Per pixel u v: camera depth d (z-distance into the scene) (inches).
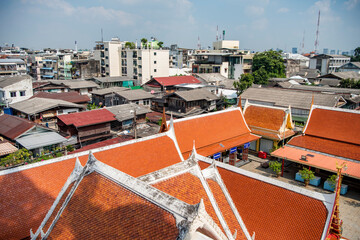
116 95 3228.3
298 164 1900.8
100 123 2218.3
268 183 967.6
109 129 2297.0
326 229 802.2
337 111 1857.8
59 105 2679.6
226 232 622.5
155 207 579.2
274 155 1752.0
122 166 1115.9
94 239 606.9
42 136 1959.9
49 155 1798.7
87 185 732.7
